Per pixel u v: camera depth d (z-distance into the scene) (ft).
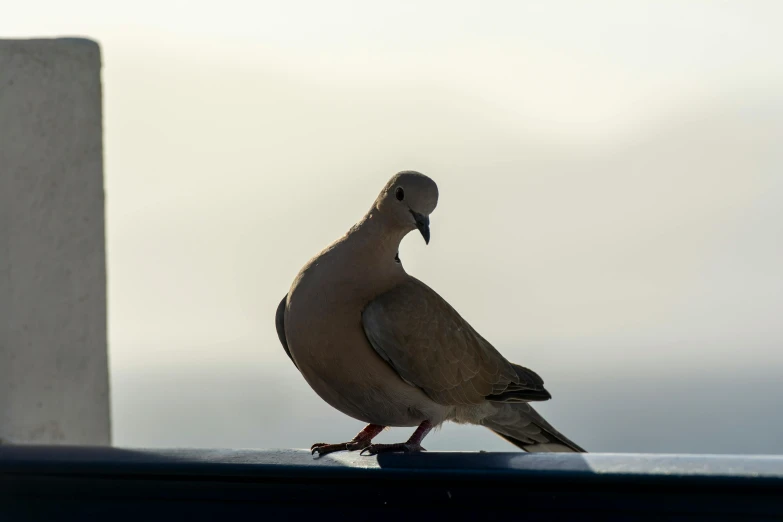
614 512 17.62
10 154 26.66
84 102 28.55
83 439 28.50
